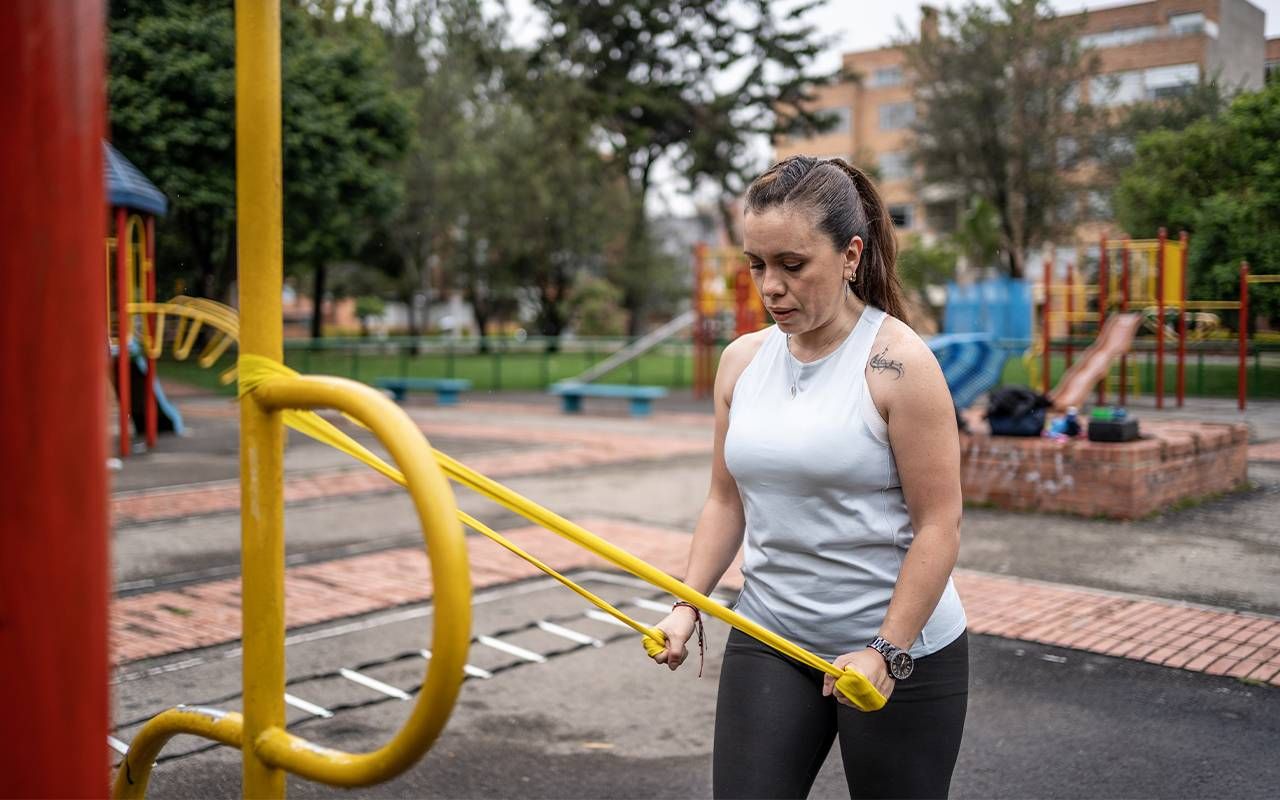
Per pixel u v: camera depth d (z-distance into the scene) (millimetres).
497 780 3342
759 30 32781
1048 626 4711
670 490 9266
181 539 7129
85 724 1099
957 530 1844
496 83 33500
